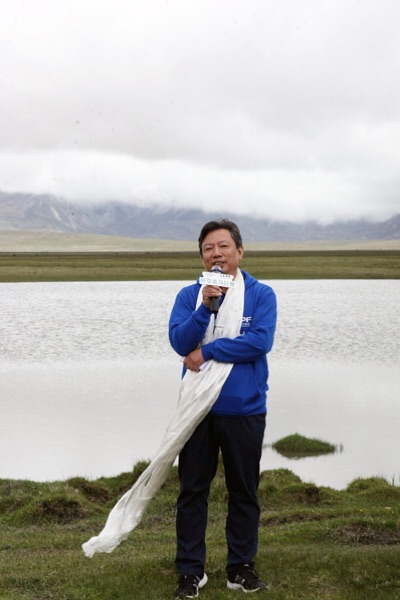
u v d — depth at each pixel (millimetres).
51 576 7137
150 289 98688
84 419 23391
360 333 50906
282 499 13195
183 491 6395
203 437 6309
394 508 11766
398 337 48625
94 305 73750
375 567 6949
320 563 7094
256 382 6277
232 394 6188
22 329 53125
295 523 10492
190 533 6383
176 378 32344
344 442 20656
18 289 100250
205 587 6484
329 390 29156
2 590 6832
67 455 18828
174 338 6281
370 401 26891
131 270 133875
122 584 6680
